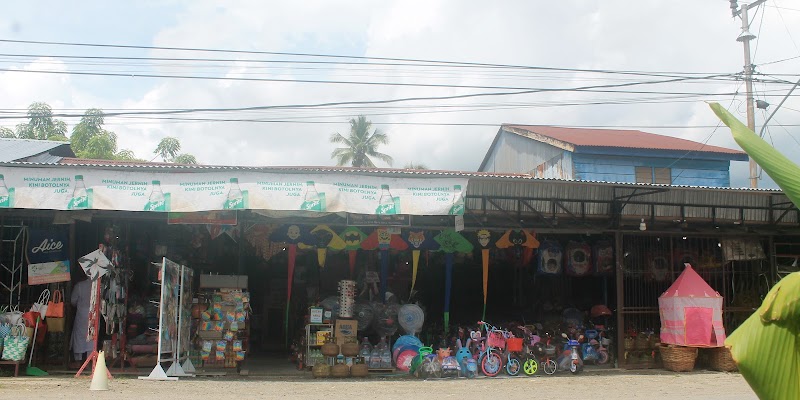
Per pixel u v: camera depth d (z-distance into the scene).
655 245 14.49
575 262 14.56
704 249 14.72
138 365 12.08
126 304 12.23
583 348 13.96
